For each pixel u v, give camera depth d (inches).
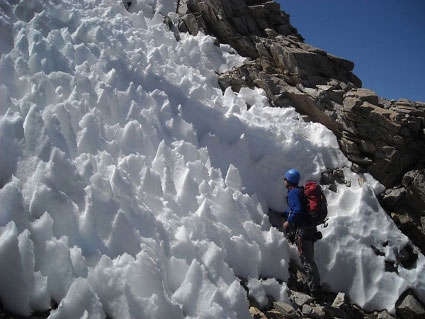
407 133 257.4
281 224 225.5
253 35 337.4
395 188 253.0
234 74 301.4
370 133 261.6
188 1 345.4
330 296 211.6
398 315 209.8
